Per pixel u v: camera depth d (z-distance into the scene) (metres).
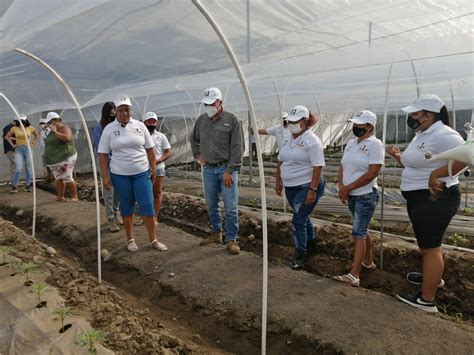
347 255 5.45
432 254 3.77
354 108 15.73
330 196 9.61
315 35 6.76
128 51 6.39
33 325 3.52
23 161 10.91
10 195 10.38
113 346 3.17
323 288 4.30
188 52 6.66
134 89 9.23
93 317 3.61
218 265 5.02
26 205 8.91
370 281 4.93
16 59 6.61
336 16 5.93
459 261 4.91
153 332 3.47
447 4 5.74
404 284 4.78
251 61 7.38
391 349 3.13
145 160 5.34
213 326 3.86
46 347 3.21
